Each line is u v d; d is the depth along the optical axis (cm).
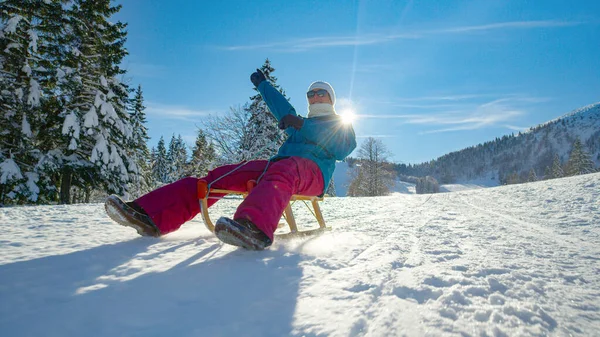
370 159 4150
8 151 1477
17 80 1518
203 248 205
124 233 265
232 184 262
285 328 99
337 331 96
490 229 313
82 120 1560
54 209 489
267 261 173
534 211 499
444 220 396
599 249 219
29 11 1603
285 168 231
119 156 1708
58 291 124
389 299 118
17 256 174
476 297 120
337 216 462
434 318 103
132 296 121
